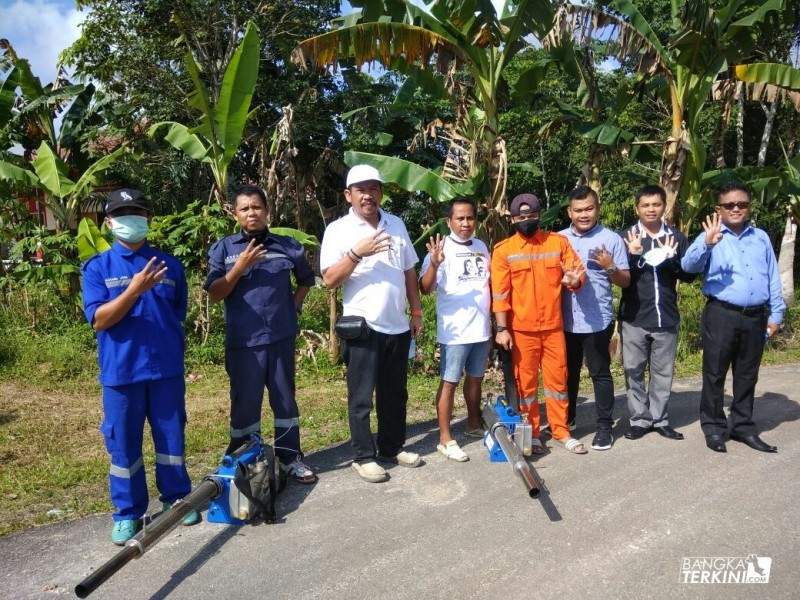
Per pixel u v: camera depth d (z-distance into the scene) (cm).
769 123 1404
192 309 813
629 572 299
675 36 664
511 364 464
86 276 329
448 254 443
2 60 1066
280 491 393
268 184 773
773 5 639
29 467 443
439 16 618
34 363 730
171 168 1526
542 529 341
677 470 416
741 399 460
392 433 435
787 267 1191
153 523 288
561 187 2002
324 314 866
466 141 659
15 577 303
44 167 883
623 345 478
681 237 466
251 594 287
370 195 401
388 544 328
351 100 1491
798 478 401
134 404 334
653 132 1472
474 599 280
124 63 1448
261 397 397
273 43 1541
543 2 595
